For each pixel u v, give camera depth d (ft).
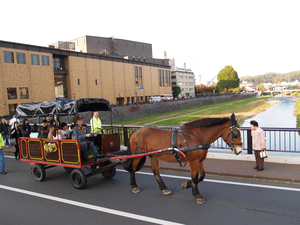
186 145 18.49
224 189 21.33
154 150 20.10
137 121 144.15
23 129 39.40
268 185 21.79
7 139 50.01
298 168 25.31
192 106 251.60
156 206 18.42
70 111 23.91
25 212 18.38
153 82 265.54
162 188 20.76
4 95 125.08
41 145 25.73
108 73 199.93
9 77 127.85
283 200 18.31
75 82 169.78
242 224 15.05
